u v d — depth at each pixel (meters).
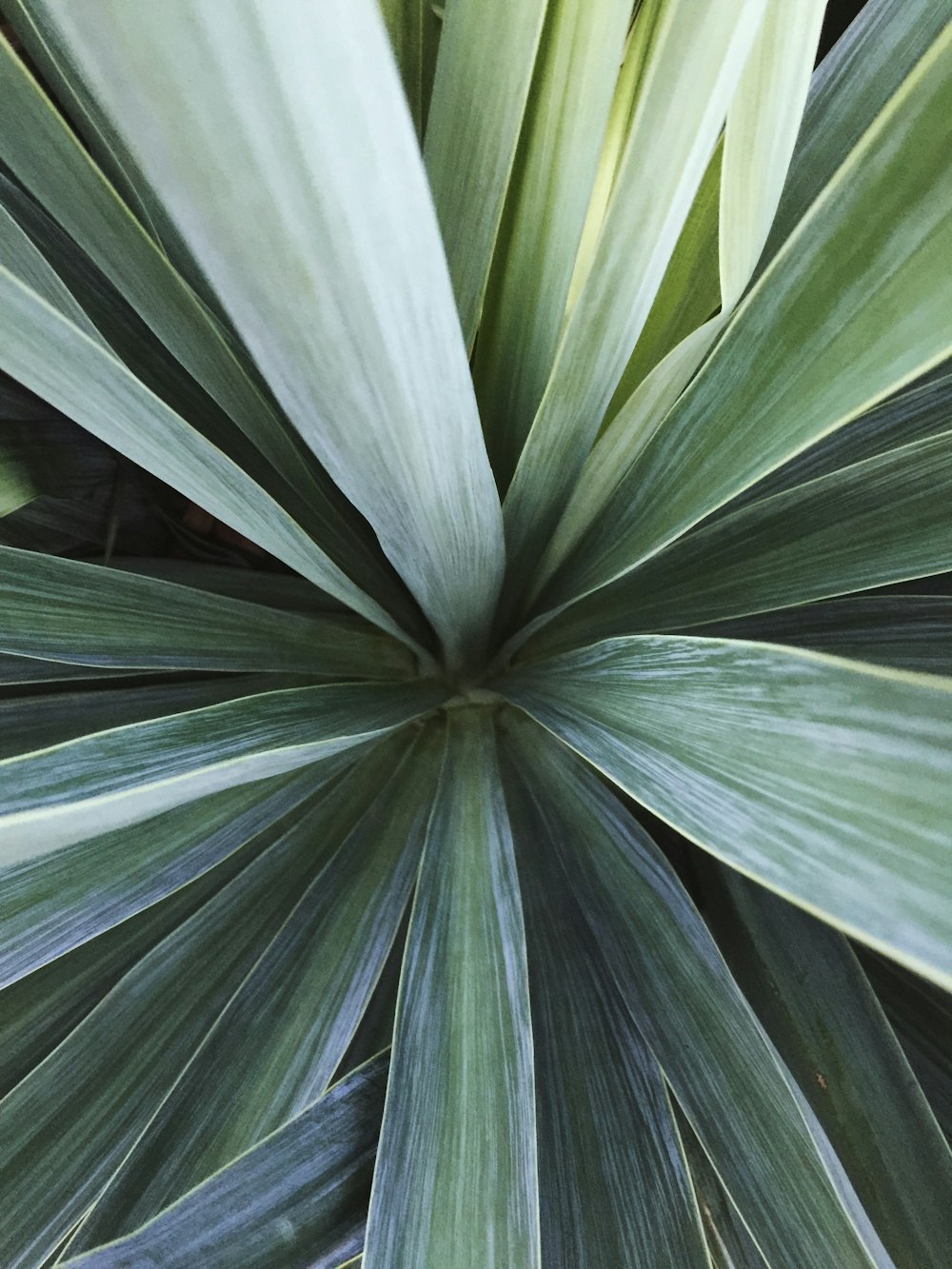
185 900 0.45
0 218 0.27
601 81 0.33
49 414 0.47
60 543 0.53
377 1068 0.38
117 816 0.28
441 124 0.35
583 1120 0.36
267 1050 0.38
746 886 0.43
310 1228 0.35
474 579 0.37
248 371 0.42
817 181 0.37
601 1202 0.34
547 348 0.39
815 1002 0.40
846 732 0.23
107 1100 0.38
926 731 0.22
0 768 0.27
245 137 0.16
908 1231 0.36
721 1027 0.34
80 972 0.43
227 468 0.29
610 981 0.39
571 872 0.41
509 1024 0.33
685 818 0.25
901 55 0.35
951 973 0.20
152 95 0.15
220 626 0.41
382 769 0.46
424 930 0.36
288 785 0.43
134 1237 0.34
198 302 0.37
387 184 0.18
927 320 0.27
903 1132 0.37
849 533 0.37
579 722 0.32
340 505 0.47
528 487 0.38
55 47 0.34
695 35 0.24
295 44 0.14
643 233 0.29
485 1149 0.31
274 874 0.43
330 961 0.40
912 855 0.21
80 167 0.33
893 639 0.40
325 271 0.20
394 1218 0.31
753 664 0.25
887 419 0.42
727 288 0.29
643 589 0.42
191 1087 0.38
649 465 0.37
